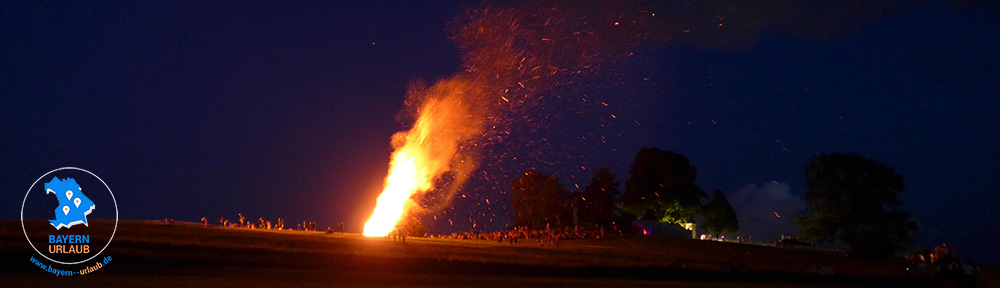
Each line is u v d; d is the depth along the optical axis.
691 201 119.44
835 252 89.62
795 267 57.25
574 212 110.75
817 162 97.94
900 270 56.34
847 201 94.31
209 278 33.25
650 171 120.00
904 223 92.81
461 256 48.16
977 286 28.66
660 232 114.38
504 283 36.69
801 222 98.88
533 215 116.44
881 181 93.62
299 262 42.12
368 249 49.41
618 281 41.53
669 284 39.94
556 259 51.38
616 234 101.50
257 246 46.09
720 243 96.12
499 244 71.19
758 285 41.38
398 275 39.22
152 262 38.75
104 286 28.08
